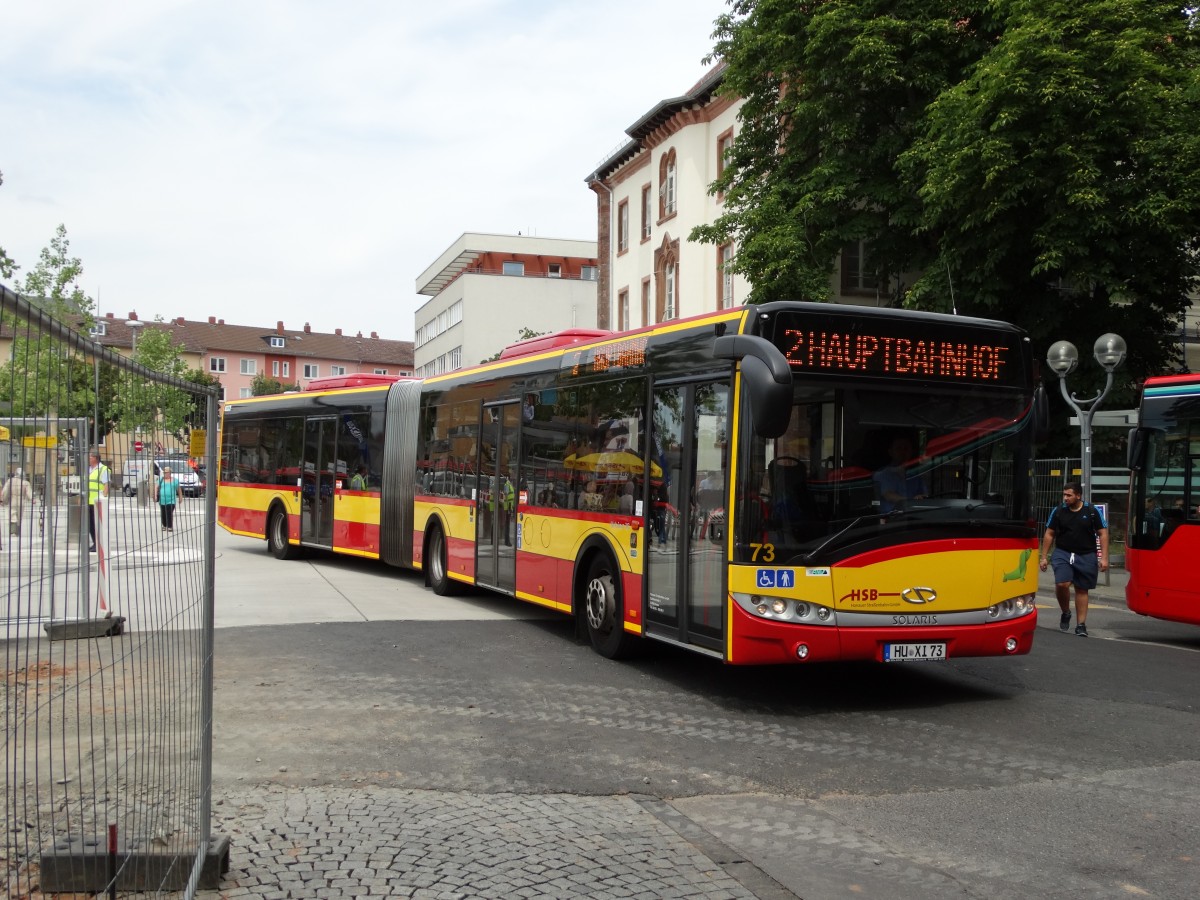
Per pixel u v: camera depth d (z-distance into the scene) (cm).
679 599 892
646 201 4206
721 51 2730
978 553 842
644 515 961
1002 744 741
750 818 574
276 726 742
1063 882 486
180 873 401
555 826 546
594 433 1077
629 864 494
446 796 593
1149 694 923
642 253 4212
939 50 2408
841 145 2542
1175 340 2547
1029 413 873
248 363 12838
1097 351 1808
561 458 1154
